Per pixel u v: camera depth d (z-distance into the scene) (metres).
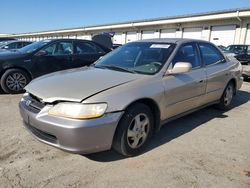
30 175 2.64
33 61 6.22
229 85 5.12
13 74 6.04
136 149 3.09
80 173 2.71
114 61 3.97
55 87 2.93
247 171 2.84
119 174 2.71
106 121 2.66
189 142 3.57
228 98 5.17
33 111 2.87
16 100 5.52
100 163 2.92
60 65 6.63
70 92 2.76
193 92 3.91
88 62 7.07
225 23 21.75
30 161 2.91
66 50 6.80
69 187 2.47
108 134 2.71
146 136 3.22
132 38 30.91
